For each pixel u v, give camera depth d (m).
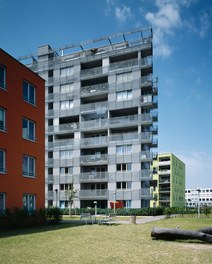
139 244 11.27
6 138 20.53
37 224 20.52
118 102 43.56
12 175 20.73
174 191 80.62
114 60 46.81
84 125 45.25
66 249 10.10
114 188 41.75
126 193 41.03
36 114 24.28
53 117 47.62
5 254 9.16
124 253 9.44
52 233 14.91
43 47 50.78
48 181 46.06
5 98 20.84
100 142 43.81
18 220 18.83
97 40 48.19
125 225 20.33
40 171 24.09
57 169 45.84
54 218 22.25
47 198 45.62
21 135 22.19
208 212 35.62
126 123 42.59
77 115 46.06
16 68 22.27
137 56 45.34
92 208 41.09
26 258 8.59
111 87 44.34
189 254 9.30
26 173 22.52
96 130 44.84
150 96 42.16
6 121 20.75
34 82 24.39
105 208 41.34
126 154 41.97
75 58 50.31
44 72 49.75
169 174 78.56
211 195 141.38
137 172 40.91
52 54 51.53
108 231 15.88
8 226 18.02
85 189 44.91
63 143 46.19
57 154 46.28
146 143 42.34
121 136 42.75
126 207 40.75
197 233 11.92
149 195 40.31
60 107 47.44
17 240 12.25
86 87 46.12
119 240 12.34
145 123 41.72
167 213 33.56
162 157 80.50
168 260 8.43
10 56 21.69
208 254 9.31
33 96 24.34
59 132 46.78
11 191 20.45
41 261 8.20
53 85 48.53
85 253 9.41
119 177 41.81
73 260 8.37
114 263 8.03
